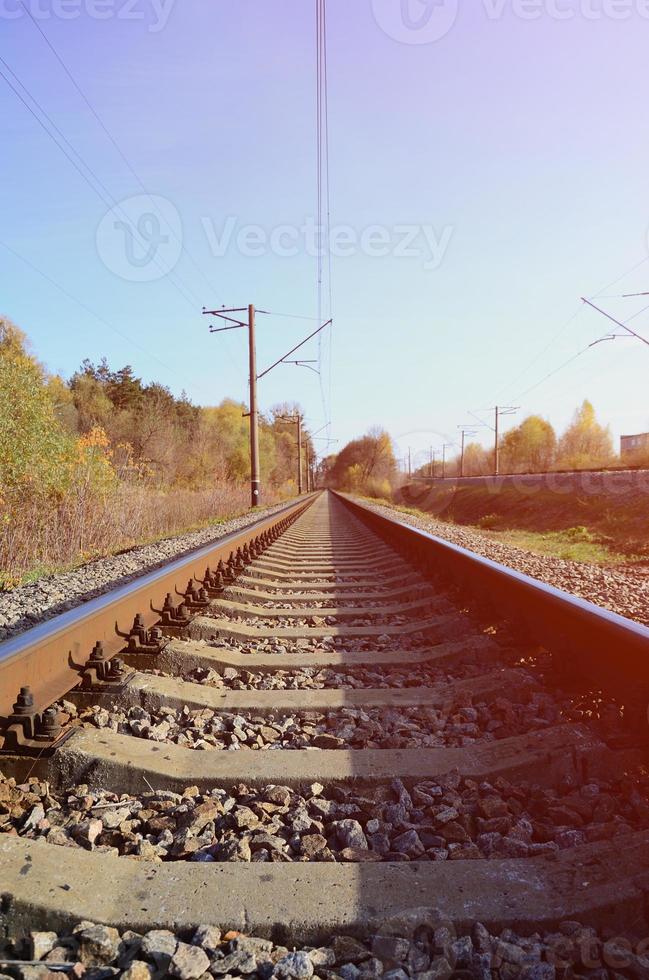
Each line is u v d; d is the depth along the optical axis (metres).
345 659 4.21
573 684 3.29
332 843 2.19
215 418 61.78
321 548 11.98
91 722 2.93
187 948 1.57
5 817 2.17
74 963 1.54
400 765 2.65
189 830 2.17
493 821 2.26
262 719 3.27
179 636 4.62
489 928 1.70
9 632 5.06
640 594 7.52
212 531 15.11
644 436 60.03
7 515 9.93
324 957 1.60
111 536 12.86
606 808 2.28
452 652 4.16
